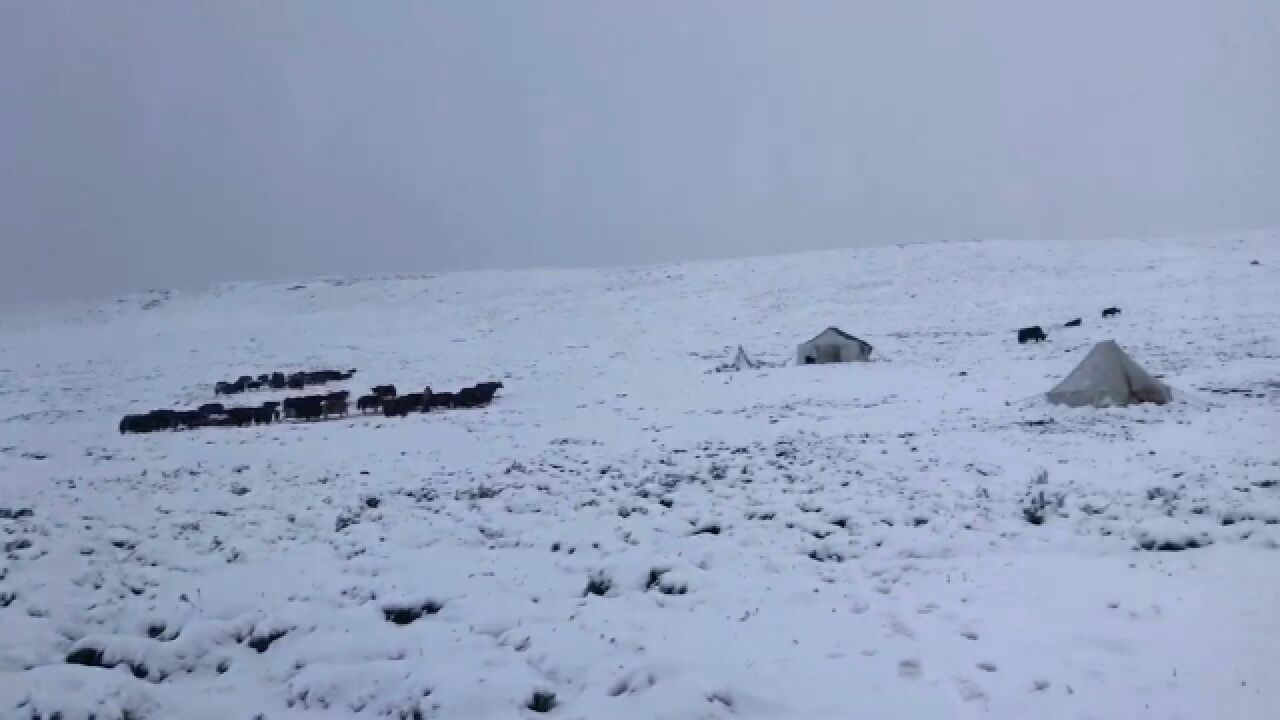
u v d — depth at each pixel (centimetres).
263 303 9775
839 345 4384
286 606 939
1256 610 801
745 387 3666
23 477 2309
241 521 1423
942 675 697
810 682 695
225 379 5822
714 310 6981
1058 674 686
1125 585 887
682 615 866
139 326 9056
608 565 1007
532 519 1329
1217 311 4772
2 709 704
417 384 5028
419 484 1816
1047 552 1027
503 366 5475
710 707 654
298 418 3850
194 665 825
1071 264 7319
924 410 2578
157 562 1164
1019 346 4325
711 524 1227
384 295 9619
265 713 718
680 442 2309
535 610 898
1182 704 632
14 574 1094
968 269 7531
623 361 5234
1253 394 2300
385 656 802
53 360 7125
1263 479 1269
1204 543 1016
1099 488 1302
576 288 8869
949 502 1272
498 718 667
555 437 2641
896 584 937
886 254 8656
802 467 1652
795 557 1058
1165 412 2052
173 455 2759
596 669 738
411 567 1076
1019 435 1891
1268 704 626
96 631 902
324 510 1495
